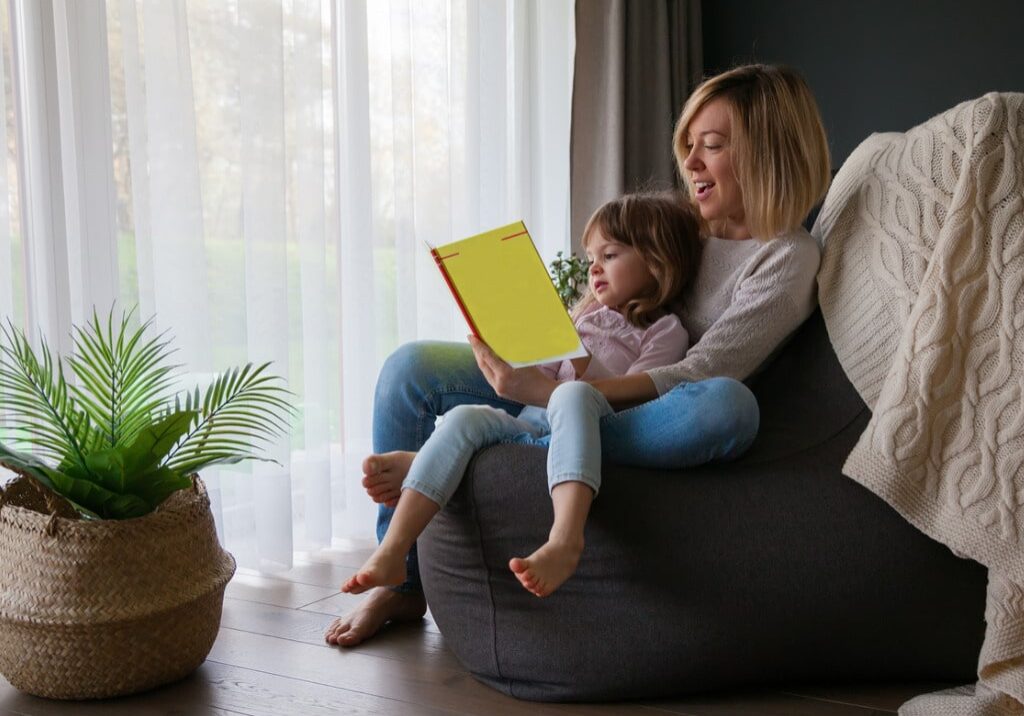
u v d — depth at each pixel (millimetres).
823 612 1450
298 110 2395
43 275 1840
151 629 1470
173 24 2076
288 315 2340
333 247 2521
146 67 2053
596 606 1466
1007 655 1328
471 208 2977
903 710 1409
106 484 1515
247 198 2250
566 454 1432
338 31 2570
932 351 1426
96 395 1549
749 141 1751
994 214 1472
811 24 4188
